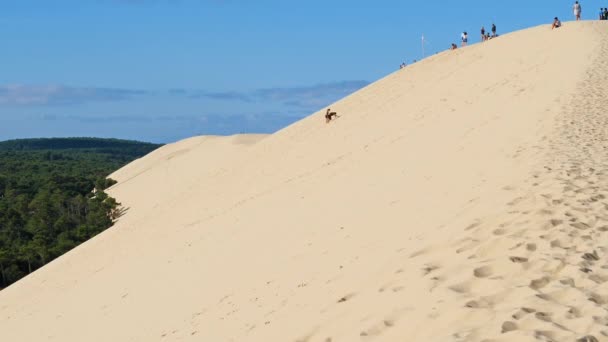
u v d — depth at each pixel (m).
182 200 45.97
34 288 34.03
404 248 10.60
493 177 14.28
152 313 15.97
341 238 14.06
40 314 24.78
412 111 38.31
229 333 10.95
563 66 31.56
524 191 12.02
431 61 54.16
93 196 120.06
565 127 18.73
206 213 33.28
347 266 11.23
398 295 8.37
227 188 41.16
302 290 11.11
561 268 8.18
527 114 22.50
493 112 26.06
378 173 22.61
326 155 36.44
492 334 6.46
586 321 6.59
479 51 49.00
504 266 8.38
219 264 17.70
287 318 9.88
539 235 9.41
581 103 22.23
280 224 19.81
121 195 113.25
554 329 6.39
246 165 48.16
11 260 87.81
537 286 7.66
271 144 52.31
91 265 33.03
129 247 33.16
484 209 11.35
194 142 134.62
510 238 9.37
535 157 15.33
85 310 21.02
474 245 9.51
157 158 132.00
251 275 14.48
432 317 7.31
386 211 15.12
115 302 19.73
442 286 8.07
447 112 32.28
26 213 115.38
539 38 44.28
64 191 127.56
